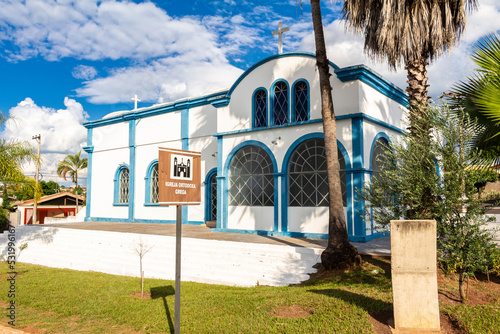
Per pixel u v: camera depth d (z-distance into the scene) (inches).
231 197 581.9
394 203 283.1
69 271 438.0
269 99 552.4
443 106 260.2
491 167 278.1
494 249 249.4
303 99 527.8
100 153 892.0
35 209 1046.4
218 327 221.5
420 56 378.3
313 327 212.4
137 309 266.5
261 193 552.7
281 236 513.0
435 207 254.2
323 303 249.4
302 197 512.4
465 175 241.4
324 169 496.4
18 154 507.2
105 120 875.4
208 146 708.0
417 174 259.1
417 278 207.5
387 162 295.9
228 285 349.7
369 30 413.1
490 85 245.6
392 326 211.0
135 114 813.9
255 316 236.1
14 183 519.5
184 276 380.5
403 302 207.8
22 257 554.9
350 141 477.4
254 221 552.7
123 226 681.6
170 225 695.7
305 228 503.8
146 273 404.5
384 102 551.8
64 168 1278.3
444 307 235.5
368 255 366.9
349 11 383.2
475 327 203.8
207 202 700.0
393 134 566.3
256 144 557.6
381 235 501.4
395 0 363.3
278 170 532.4
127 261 446.6
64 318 258.2
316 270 350.0
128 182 830.5
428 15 364.5
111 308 271.0
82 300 295.7
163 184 185.2
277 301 260.7
